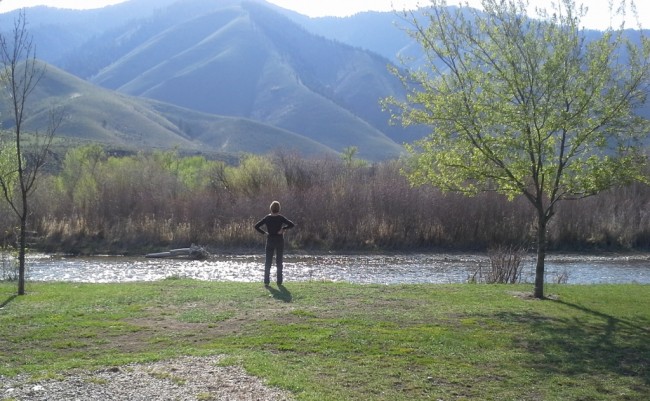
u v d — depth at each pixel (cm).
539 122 1344
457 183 1489
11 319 1204
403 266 3241
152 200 3928
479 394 805
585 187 1368
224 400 759
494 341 1051
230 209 3869
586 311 1316
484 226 3856
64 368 881
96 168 4209
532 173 1417
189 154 7750
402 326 1141
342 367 898
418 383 838
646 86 1334
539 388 834
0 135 1825
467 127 1402
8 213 3394
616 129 1338
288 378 838
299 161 4444
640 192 4131
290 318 1205
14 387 804
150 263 3259
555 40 1343
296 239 3806
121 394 779
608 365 937
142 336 1084
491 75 1373
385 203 3938
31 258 3369
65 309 1302
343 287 1619
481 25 1399
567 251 3806
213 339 1055
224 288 1597
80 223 3794
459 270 3078
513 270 2245
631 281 2669
